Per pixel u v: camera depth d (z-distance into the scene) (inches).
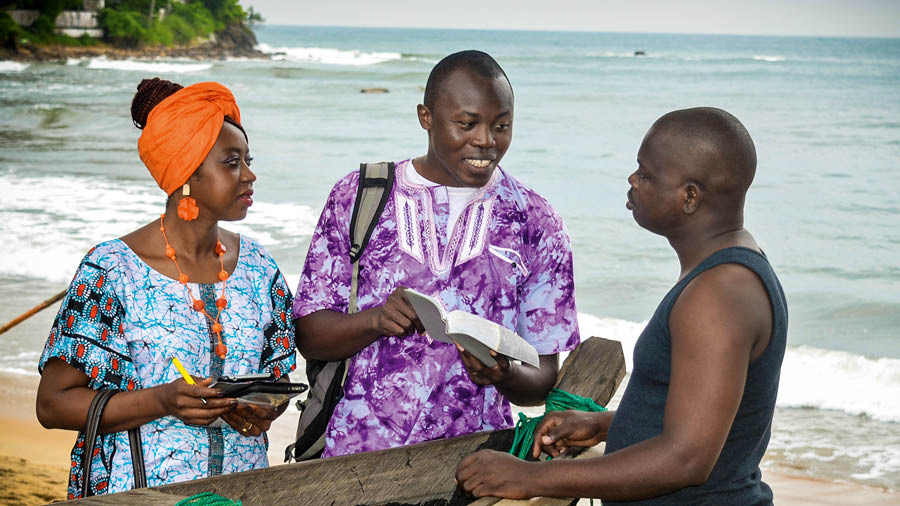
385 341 99.1
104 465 88.0
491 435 94.2
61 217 497.4
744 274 70.2
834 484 215.0
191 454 90.0
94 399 85.4
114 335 87.9
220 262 96.0
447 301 98.0
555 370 101.7
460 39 4776.1
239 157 93.4
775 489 212.5
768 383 72.5
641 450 70.0
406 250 98.5
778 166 741.9
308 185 629.9
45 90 1409.9
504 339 83.8
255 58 2797.7
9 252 412.5
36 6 2620.6
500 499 77.6
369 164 102.9
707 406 67.6
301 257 422.9
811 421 259.3
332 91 1406.3
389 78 1673.2
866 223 538.9
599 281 406.3
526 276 101.6
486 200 100.0
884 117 1119.0
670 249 459.5
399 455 89.4
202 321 92.5
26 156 762.2
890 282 417.1
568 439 89.0
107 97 1300.4
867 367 304.3
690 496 73.9
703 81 1675.7
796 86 1578.5
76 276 88.9
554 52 2913.4
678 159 73.5
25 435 227.3
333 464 86.0
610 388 101.7
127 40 2792.8
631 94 1390.3
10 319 320.8
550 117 1067.3
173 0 3125.0
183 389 83.2
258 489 81.8
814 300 391.2
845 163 759.1
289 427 243.4
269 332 97.9
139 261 91.8
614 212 546.0
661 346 73.2
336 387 101.1
